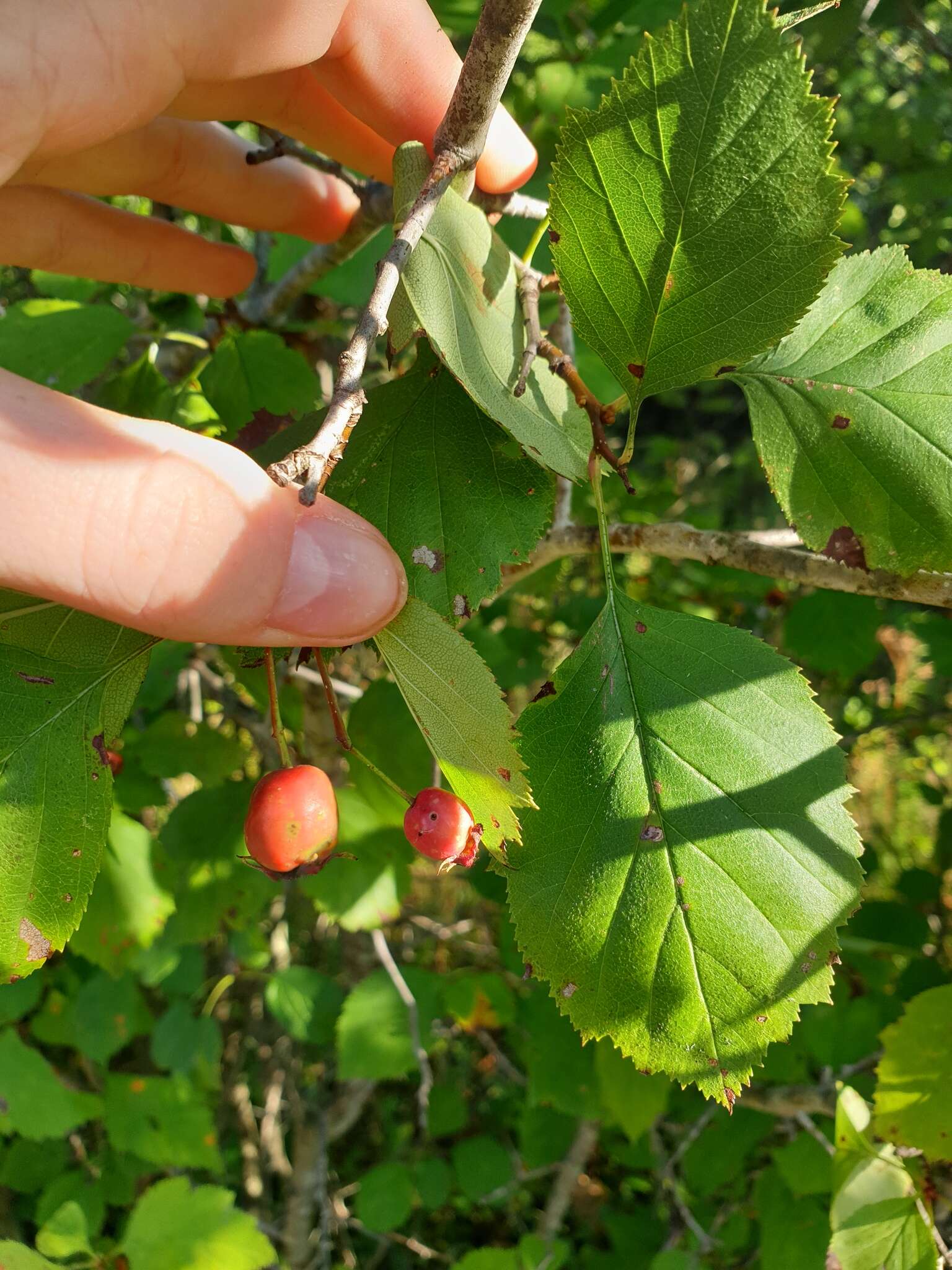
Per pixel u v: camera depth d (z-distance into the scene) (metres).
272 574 0.11
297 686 0.25
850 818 0.11
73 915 0.11
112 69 0.13
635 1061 0.11
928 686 0.44
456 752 0.11
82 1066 0.35
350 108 0.16
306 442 0.13
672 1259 0.27
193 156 0.19
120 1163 0.28
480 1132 0.41
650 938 0.11
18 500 0.11
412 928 0.38
